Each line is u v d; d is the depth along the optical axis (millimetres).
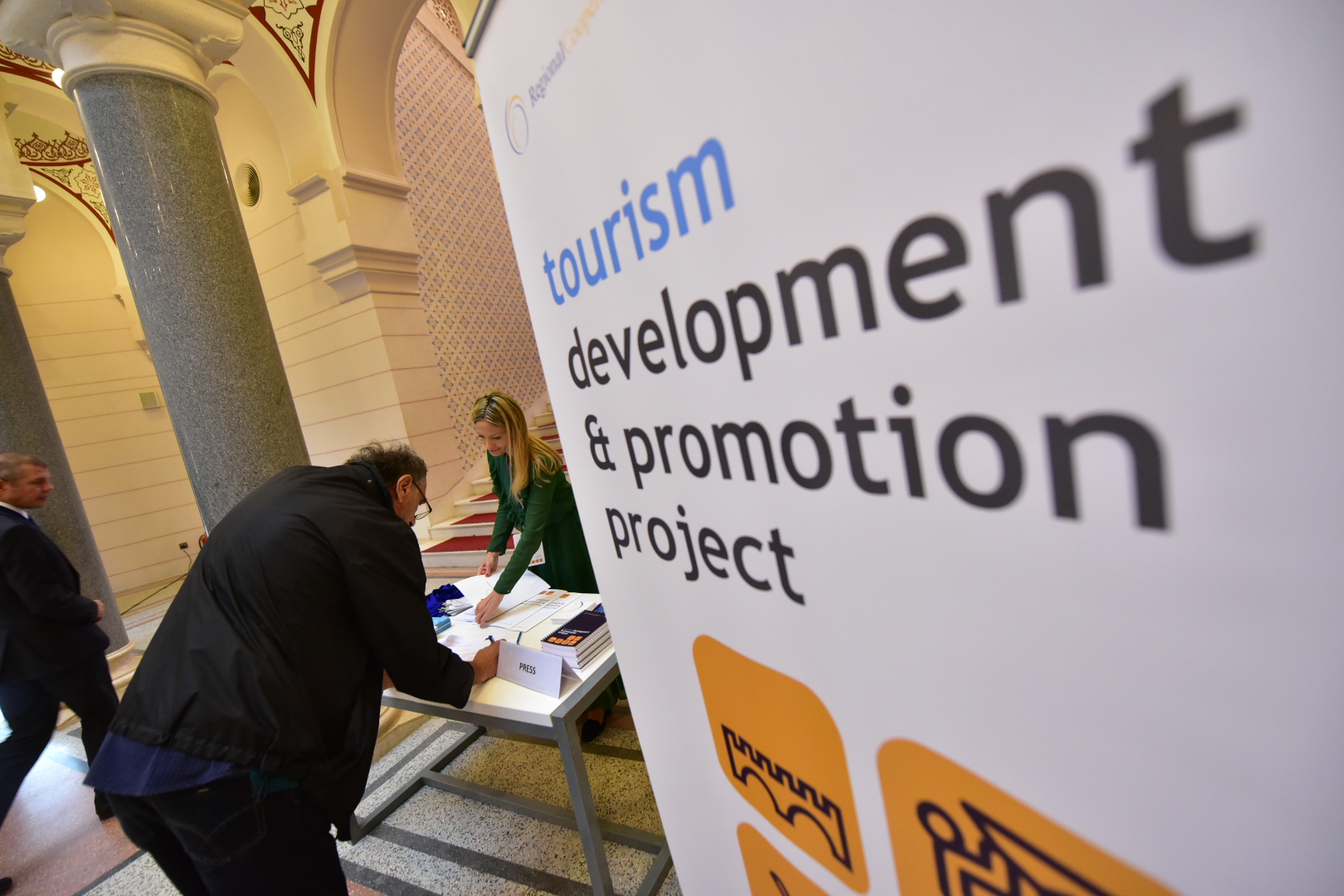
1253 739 237
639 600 675
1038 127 234
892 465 341
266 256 4781
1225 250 199
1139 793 281
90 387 5773
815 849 533
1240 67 184
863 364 336
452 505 4867
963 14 245
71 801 2270
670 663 660
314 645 1060
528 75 562
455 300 5098
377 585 1114
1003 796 346
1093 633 276
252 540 1049
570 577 2004
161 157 2105
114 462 5875
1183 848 272
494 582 2092
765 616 488
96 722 1956
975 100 250
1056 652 293
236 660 992
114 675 3369
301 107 4066
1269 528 212
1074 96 221
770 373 401
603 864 1280
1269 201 188
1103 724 285
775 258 365
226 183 2301
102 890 1773
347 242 4137
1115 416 241
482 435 1869
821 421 374
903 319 308
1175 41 195
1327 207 179
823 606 426
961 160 261
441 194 5078
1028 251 250
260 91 4086
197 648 1007
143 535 6016
